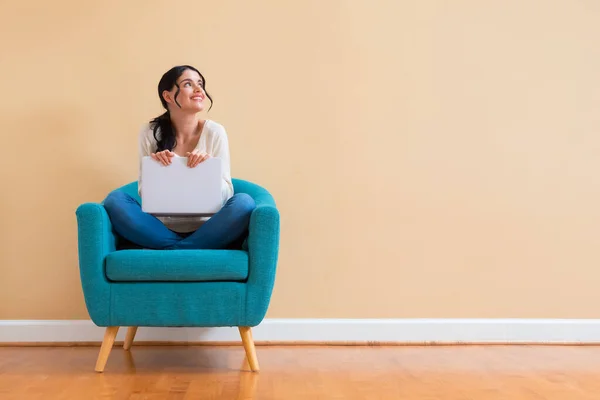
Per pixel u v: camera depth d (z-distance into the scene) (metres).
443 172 3.05
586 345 2.99
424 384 2.19
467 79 3.07
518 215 3.07
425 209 3.04
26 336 2.93
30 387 2.12
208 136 2.71
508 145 3.08
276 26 3.05
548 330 3.03
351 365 2.50
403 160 3.05
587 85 3.10
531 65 3.09
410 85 3.06
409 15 3.07
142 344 2.92
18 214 2.97
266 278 2.35
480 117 3.07
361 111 3.05
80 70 3.00
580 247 3.08
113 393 2.04
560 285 3.06
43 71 2.99
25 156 2.98
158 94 2.89
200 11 3.04
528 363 2.56
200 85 2.72
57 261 2.97
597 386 2.17
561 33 3.11
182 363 2.52
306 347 2.90
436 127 3.06
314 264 3.01
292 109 3.04
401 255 3.03
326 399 1.98
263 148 3.03
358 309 3.01
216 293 2.33
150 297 2.32
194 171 2.44
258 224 2.35
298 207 3.02
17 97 2.98
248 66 3.04
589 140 3.10
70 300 2.97
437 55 3.07
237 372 2.37
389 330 2.99
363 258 3.02
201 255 2.32
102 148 3.00
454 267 3.04
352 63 3.06
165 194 2.44
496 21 3.09
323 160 3.03
